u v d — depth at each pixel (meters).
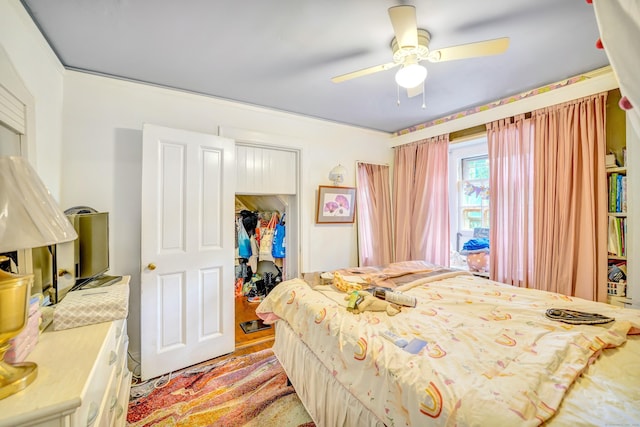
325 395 1.29
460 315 1.34
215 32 1.50
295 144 2.81
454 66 1.88
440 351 0.99
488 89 2.25
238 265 3.87
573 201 2.01
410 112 2.79
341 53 1.71
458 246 3.12
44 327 1.08
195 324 2.13
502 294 1.66
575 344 0.98
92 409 0.83
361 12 1.35
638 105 0.62
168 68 1.88
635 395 0.75
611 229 1.90
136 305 2.05
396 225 3.48
